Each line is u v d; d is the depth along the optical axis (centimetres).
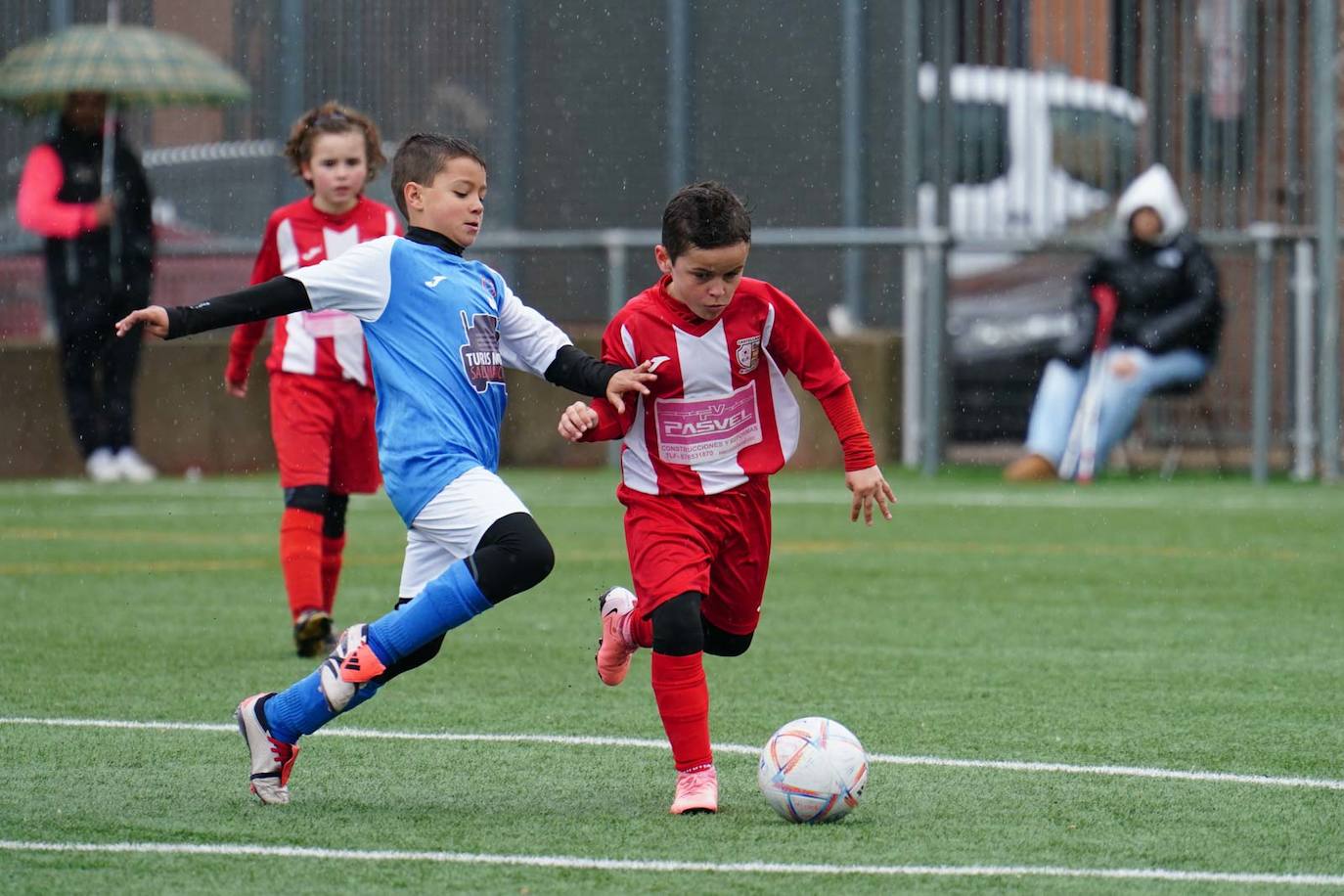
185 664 2445
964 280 6094
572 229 5872
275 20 5703
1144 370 5484
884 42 5850
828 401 1752
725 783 1716
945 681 2312
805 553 3816
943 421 5734
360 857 1423
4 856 1423
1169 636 2708
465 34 5762
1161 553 3794
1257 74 5594
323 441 2542
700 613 1680
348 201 2614
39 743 1888
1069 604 3064
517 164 5841
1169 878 1364
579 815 1573
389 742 1906
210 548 3928
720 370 1697
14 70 5391
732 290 1647
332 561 2658
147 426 5844
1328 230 5469
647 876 1364
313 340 2536
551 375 1727
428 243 1742
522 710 2105
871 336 5966
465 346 1698
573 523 4350
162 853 1434
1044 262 6066
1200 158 5634
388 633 1592
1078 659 2486
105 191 5347
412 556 1686
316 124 2595
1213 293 5491
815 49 5784
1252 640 2669
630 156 5828
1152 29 5619
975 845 1463
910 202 5725
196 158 5753
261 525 4375
